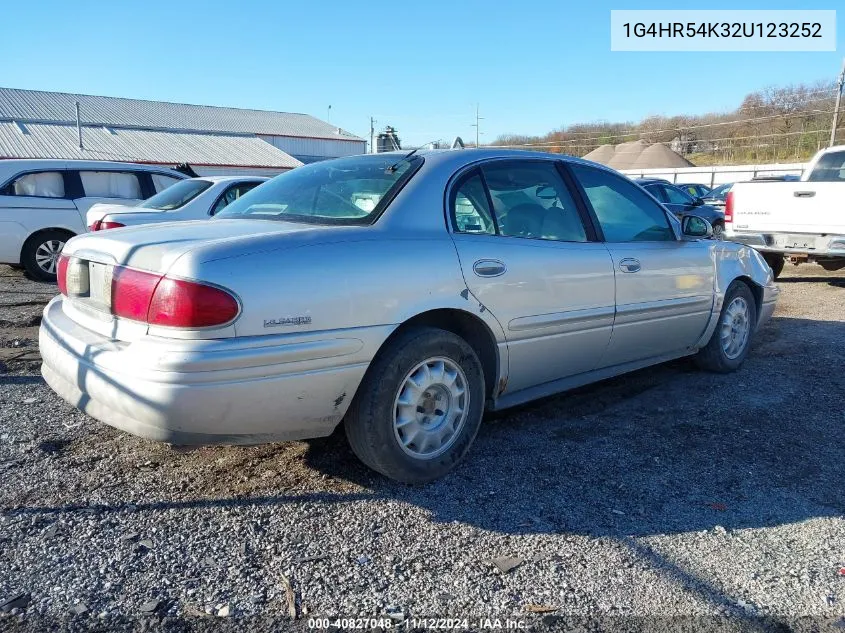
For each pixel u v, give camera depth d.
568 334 3.80
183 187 8.30
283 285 2.71
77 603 2.30
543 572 2.54
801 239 9.23
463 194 3.49
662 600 2.40
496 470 3.40
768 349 5.98
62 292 3.31
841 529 2.90
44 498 3.01
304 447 3.61
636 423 4.09
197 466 3.37
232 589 2.40
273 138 49.09
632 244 4.27
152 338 2.65
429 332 3.14
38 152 33.44
